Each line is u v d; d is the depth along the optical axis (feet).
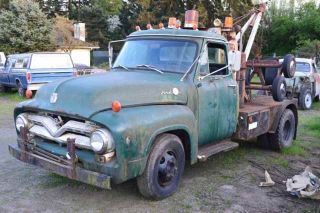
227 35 22.39
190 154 17.31
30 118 16.48
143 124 14.65
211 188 18.25
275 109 24.39
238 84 22.09
